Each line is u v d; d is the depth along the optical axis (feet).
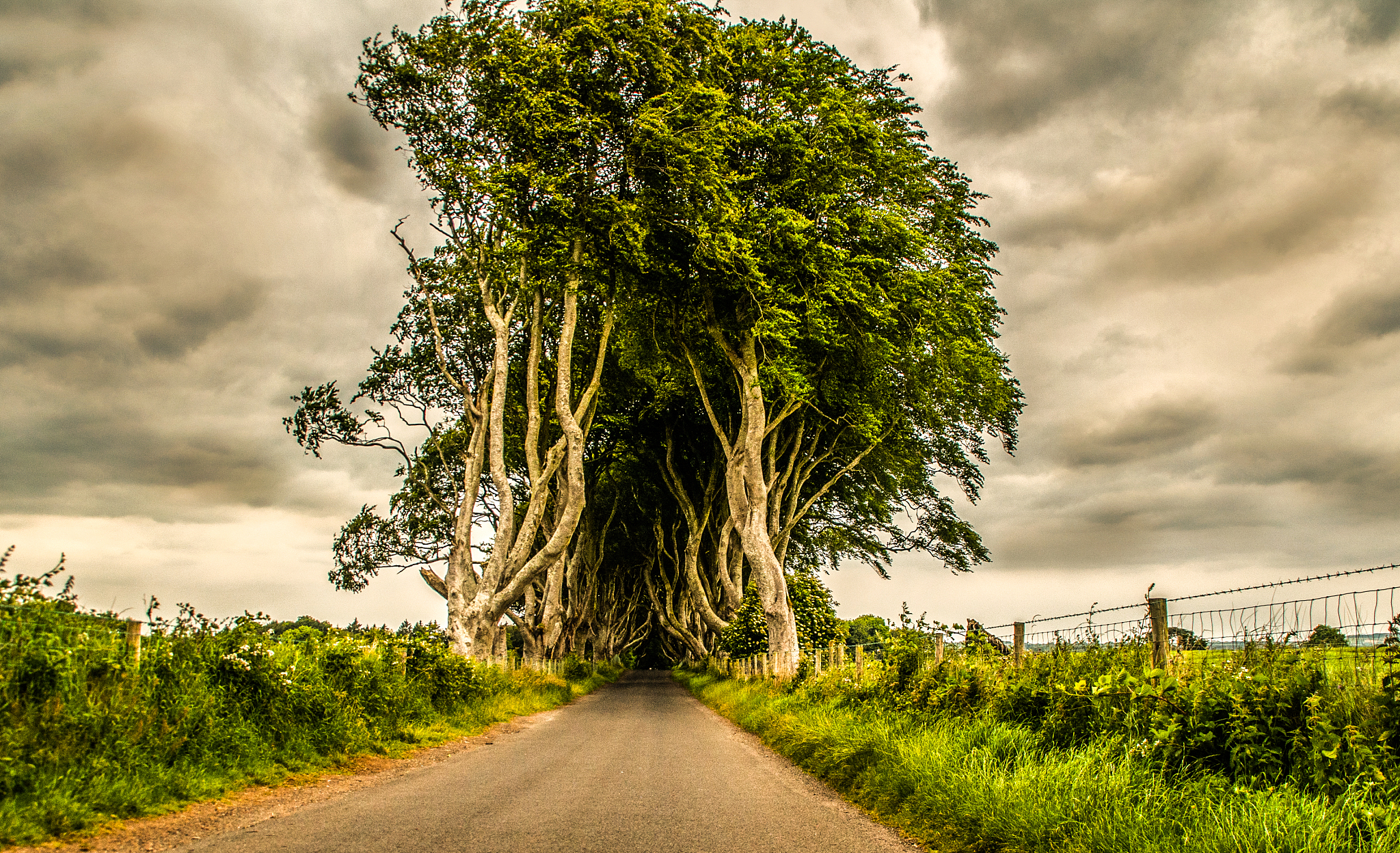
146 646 29.53
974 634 36.11
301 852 18.40
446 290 89.45
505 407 102.58
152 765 24.63
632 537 178.29
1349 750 17.83
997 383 94.99
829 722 38.63
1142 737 22.58
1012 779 21.65
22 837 18.30
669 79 73.56
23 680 23.36
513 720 61.36
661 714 71.46
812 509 133.59
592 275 80.43
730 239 71.10
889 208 82.69
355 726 36.81
